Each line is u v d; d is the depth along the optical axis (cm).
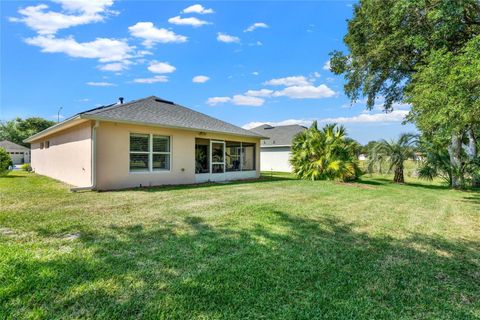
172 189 951
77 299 237
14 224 458
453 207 745
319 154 1451
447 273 314
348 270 315
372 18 1183
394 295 263
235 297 250
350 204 729
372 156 1603
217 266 313
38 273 279
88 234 414
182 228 459
